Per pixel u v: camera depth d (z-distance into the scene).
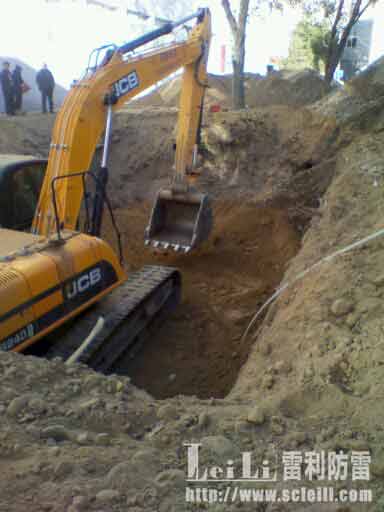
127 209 12.10
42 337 4.86
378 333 4.18
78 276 5.15
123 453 2.80
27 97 21.47
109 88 6.40
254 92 19.91
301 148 11.20
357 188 8.25
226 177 11.57
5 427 2.94
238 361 6.32
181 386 5.93
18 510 2.31
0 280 4.41
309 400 3.51
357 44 35.62
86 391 3.48
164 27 7.44
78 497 2.38
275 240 9.77
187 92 8.30
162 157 12.53
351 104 11.20
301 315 4.97
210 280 8.80
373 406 3.29
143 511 2.37
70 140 5.82
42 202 5.80
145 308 6.53
